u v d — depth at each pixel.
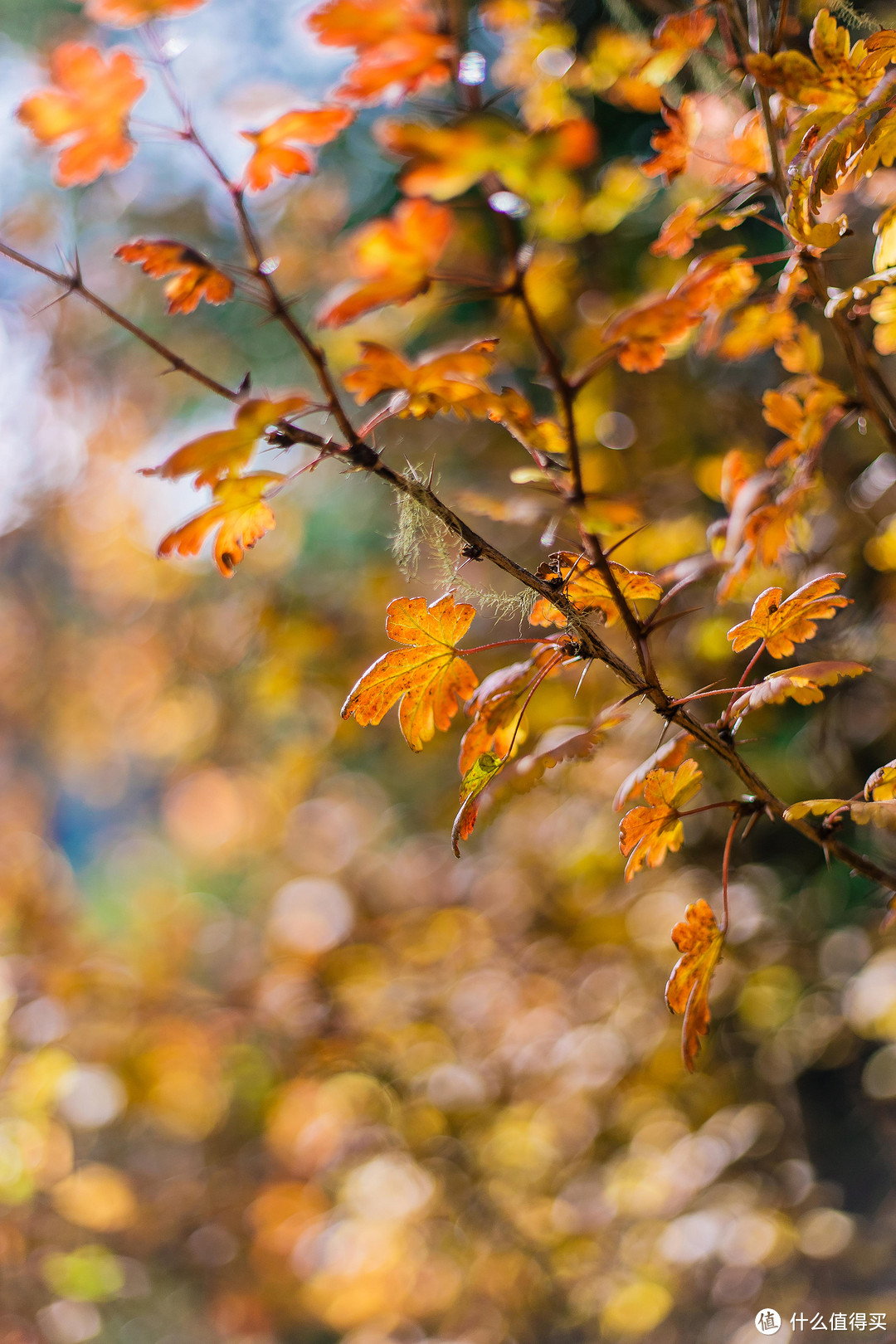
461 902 1.50
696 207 0.62
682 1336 1.15
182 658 1.69
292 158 0.56
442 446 1.37
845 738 1.07
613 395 1.00
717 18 0.63
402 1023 1.27
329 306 0.54
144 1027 1.37
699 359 1.09
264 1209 1.31
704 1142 1.11
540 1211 1.14
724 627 0.78
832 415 0.63
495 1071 1.21
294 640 1.22
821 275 0.62
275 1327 1.45
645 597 0.61
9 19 1.28
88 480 1.83
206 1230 1.48
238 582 1.53
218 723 1.76
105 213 1.61
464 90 0.54
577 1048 1.18
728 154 0.62
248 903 2.31
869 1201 1.19
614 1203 1.09
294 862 1.86
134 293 1.64
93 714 2.20
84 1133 1.52
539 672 0.59
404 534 0.60
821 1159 1.27
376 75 0.54
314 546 1.46
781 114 0.61
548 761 0.60
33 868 1.89
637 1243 1.09
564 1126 1.19
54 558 2.15
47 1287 1.19
